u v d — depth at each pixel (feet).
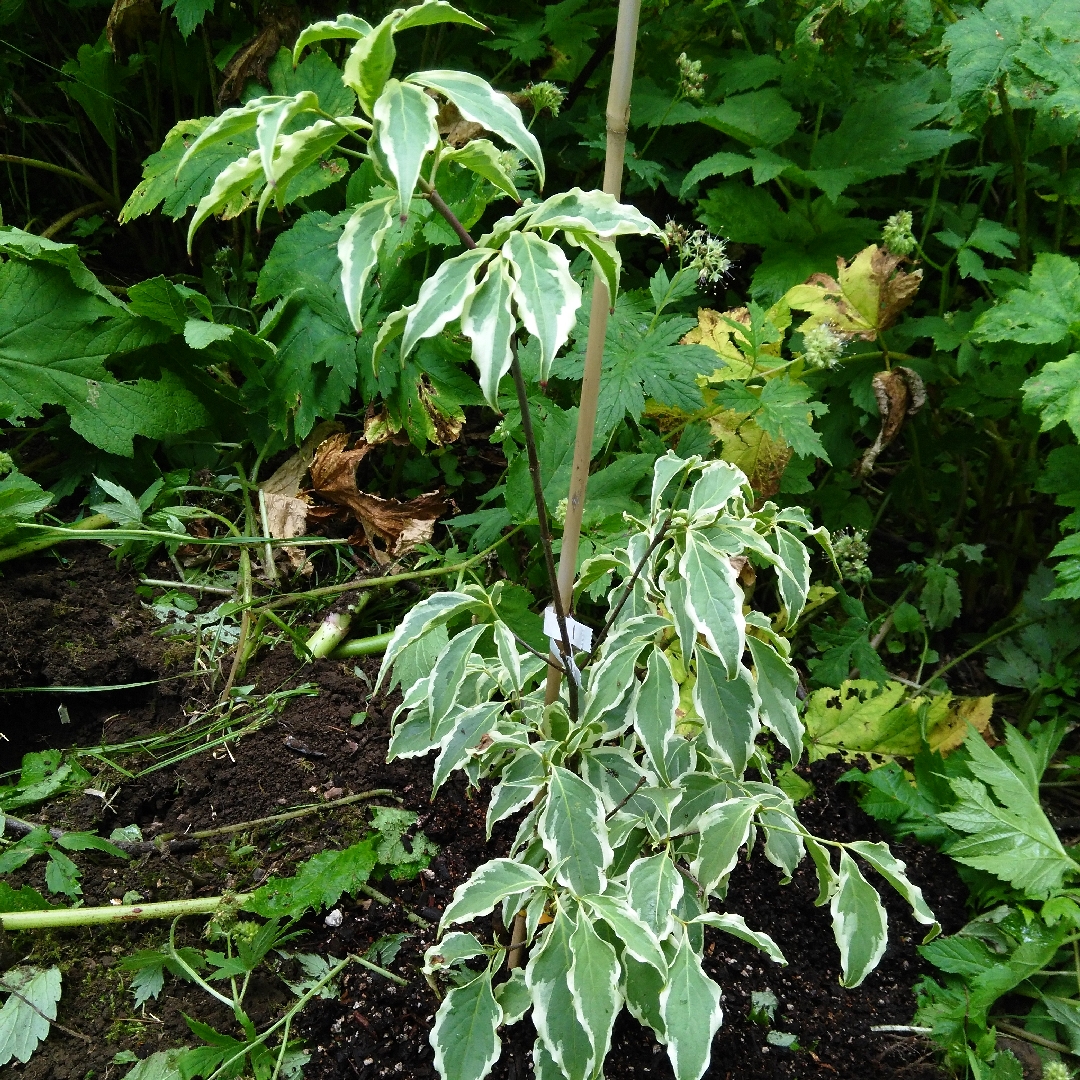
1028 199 5.63
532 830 3.13
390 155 1.99
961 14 4.94
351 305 2.15
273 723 4.08
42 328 4.49
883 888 3.88
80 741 4.10
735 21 5.89
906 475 5.43
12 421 4.48
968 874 3.90
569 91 6.01
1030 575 4.94
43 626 4.24
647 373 4.17
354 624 4.56
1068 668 4.60
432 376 4.58
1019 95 4.33
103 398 4.58
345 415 5.32
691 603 2.57
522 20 6.10
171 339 4.75
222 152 4.79
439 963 2.94
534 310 2.09
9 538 4.34
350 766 3.96
